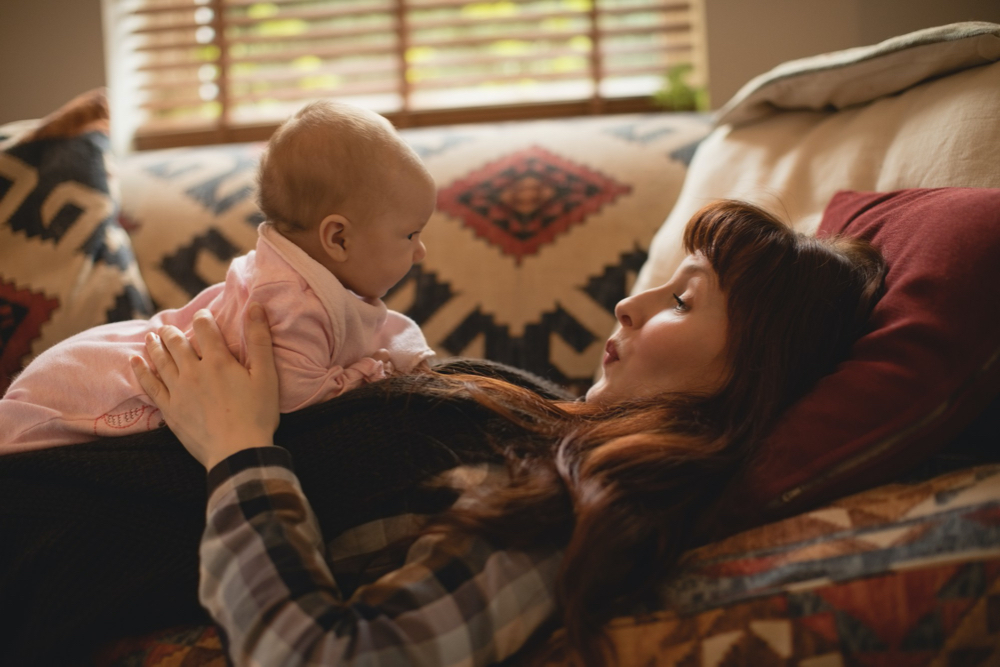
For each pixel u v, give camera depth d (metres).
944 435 0.71
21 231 1.28
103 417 0.80
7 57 1.89
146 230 1.45
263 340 0.75
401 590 0.62
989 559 0.59
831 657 0.60
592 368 1.38
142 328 0.88
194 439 0.72
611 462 0.70
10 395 0.82
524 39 1.94
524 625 0.65
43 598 0.69
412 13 2.00
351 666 0.56
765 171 1.23
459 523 0.66
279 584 0.61
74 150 1.36
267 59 1.97
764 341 0.78
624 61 2.01
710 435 0.75
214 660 0.68
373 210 0.77
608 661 0.62
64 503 0.74
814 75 1.22
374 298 0.86
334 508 0.74
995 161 0.89
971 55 1.00
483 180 1.49
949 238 0.78
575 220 1.44
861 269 0.83
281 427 0.76
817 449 0.71
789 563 0.64
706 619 0.63
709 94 1.85
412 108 1.98
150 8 1.96
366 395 0.77
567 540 0.70
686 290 0.84
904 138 1.04
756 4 1.80
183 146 2.03
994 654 0.58
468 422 0.78
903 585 0.60
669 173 1.47
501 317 1.40
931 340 0.73
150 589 0.70
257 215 1.45
